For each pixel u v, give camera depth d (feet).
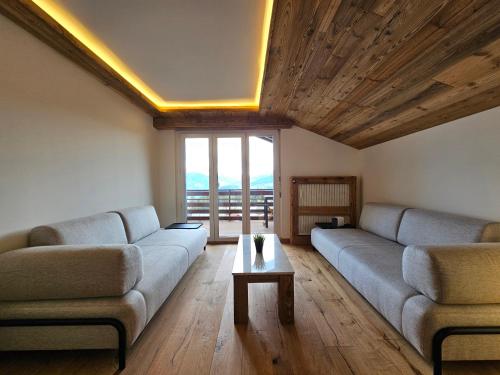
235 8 5.79
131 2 5.58
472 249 4.82
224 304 7.44
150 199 13.33
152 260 7.43
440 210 8.37
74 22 6.27
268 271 6.48
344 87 8.05
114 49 7.57
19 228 5.83
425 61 5.56
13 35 5.75
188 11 5.88
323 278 9.27
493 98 6.06
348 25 5.33
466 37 4.60
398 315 5.42
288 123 13.89
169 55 7.93
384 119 9.32
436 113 7.60
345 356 5.22
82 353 5.40
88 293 4.97
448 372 4.74
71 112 7.56
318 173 14.24
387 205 10.58
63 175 7.22
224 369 4.91
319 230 11.94
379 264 7.04
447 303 4.66
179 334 6.01
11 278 4.86
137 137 11.89
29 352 5.43
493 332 4.45
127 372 4.84
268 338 5.83
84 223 7.09
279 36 6.08
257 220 14.67
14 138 5.76
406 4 4.38
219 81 9.97
